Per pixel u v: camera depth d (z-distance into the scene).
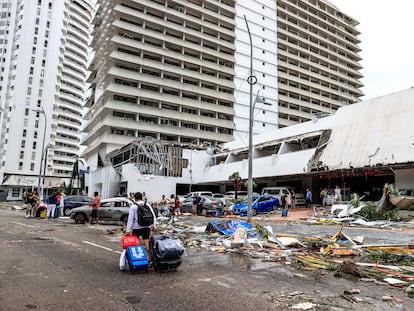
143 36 53.44
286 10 74.31
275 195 25.58
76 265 6.68
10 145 71.62
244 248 8.87
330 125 27.12
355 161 22.67
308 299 4.59
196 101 55.31
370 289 5.11
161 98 51.94
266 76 65.62
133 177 32.06
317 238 10.10
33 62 76.94
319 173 24.78
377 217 16.73
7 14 78.50
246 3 66.56
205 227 13.46
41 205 20.14
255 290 5.03
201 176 37.03
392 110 22.83
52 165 79.88
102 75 55.94
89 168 55.22
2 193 69.12
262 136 34.66
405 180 20.95
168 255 6.21
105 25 57.56
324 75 78.94
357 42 90.38
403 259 7.16
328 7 84.88
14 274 5.82
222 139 56.16
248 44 64.62
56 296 4.61
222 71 59.25
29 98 75.31
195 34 57.94
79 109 92.00
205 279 5.69
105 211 16.25
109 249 8.77
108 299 4.51
